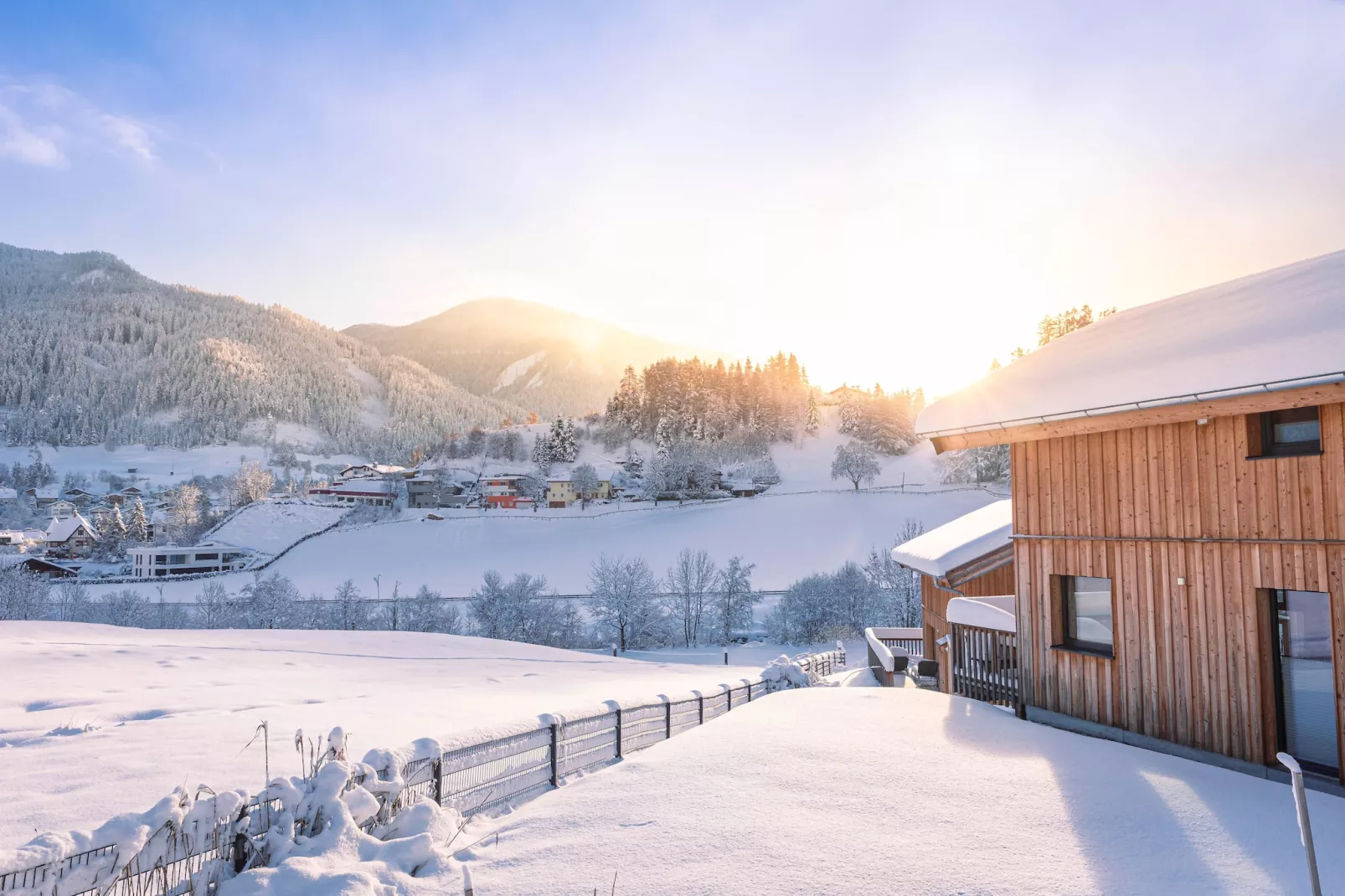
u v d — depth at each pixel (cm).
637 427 18488
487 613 5428
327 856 425
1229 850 489
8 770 724
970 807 559
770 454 16250
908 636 2228
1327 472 639
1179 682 751
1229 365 681
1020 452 966
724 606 5625
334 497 12975
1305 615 672
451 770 559
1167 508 772
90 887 347
